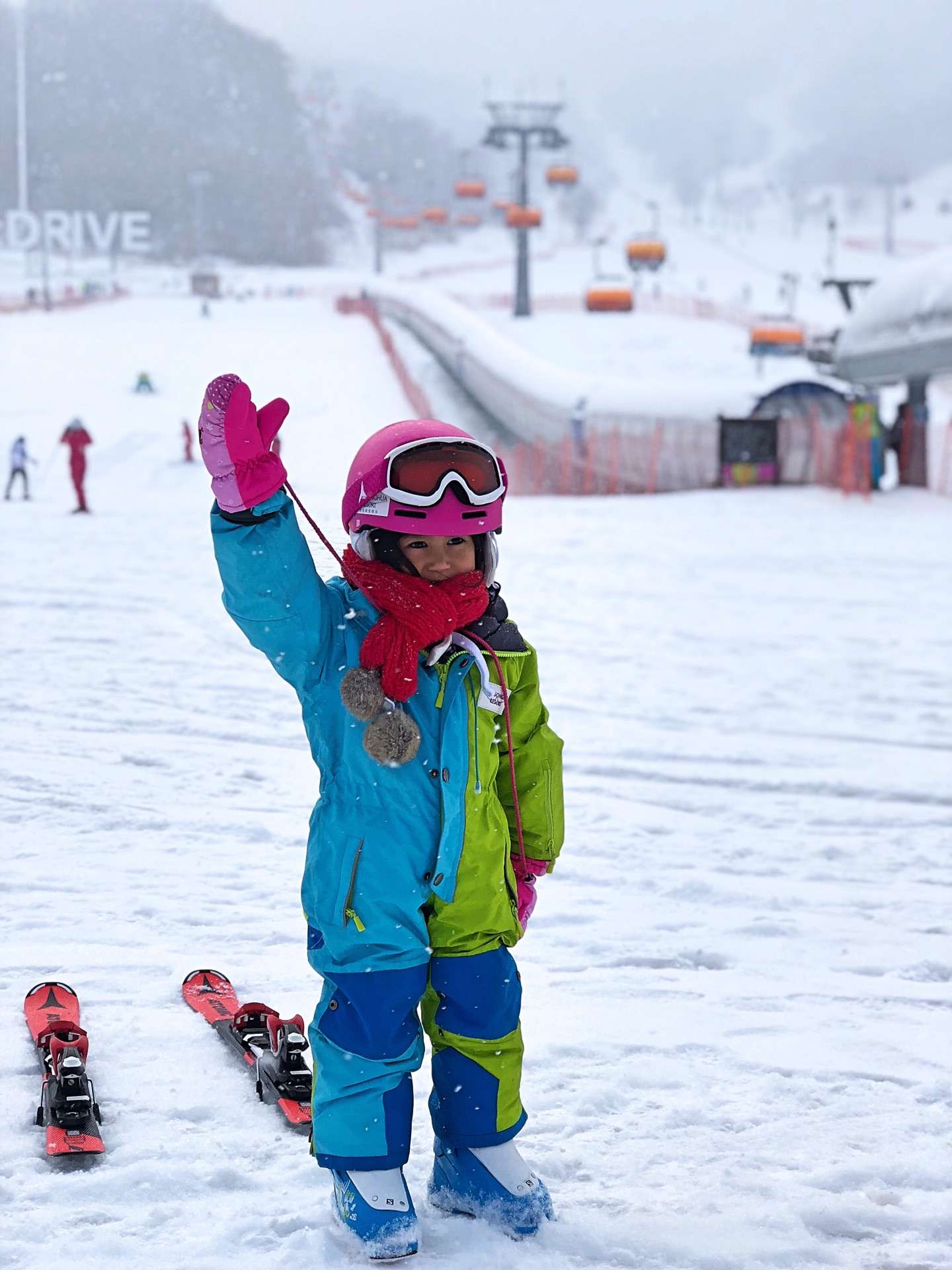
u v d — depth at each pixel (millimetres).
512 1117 2283
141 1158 2426
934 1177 2490
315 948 2213
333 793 2172
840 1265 2191
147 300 90625
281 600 2080
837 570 15297
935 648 10539
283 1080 2646
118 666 8195
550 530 18453
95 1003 3195
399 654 2109
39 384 47250
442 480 2129
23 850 4523
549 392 32031
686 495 24078
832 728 7695
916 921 4398
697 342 67375
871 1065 3080
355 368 52500
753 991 3619
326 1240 2162
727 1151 2602
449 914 2197
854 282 26812
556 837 2375
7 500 23531
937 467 32250
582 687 8555
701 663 9641
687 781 6348
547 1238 2240
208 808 5207
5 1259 2068
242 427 1999
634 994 3535
